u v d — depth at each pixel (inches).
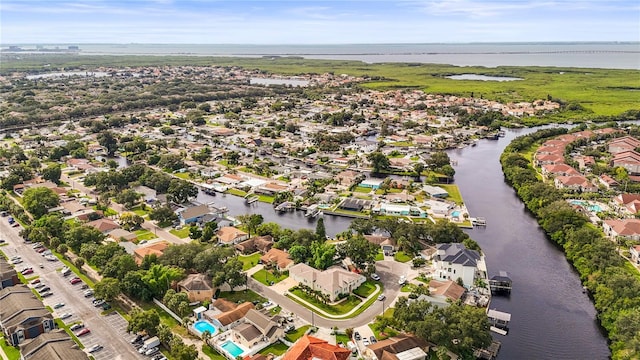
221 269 7066.9
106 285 6505.9
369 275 7495.1
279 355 5536.4
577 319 6574.8
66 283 7185.0
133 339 5753.0
